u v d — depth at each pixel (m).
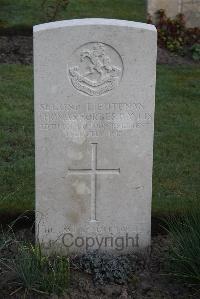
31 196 2.87
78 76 2.40
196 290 2.39
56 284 2.37
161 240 2.71
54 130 2.44
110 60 2.39
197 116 3.73
